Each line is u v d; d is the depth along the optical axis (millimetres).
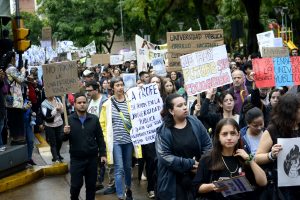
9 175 10844
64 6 54812
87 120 8227
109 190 9750
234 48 38469
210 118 7648
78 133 8164
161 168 6086
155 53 18062
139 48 18344
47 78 8914
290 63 8695
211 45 10055
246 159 5047
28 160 11883
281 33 35438
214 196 5223
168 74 13797
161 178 6070
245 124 7680
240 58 19328
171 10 41562
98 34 54812
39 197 9742
